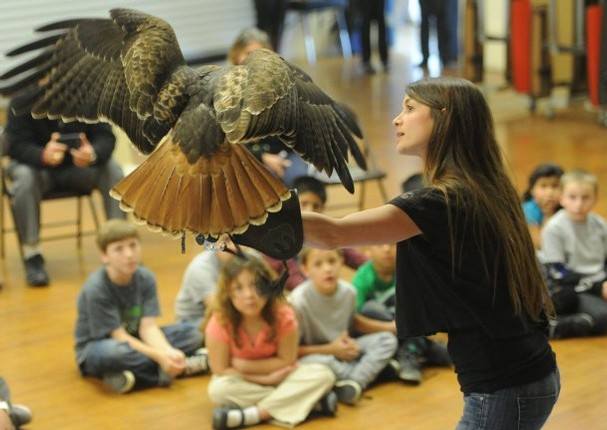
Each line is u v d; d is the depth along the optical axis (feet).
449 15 47.50
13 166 24.35
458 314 9.90
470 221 9.52
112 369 18.02
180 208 6.55
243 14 49.11
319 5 48.83
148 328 18.81
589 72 36.81
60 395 18.04
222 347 17.06
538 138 35.40
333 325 18.40
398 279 10.09
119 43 7.50
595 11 35.78
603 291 20.29
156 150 6.68
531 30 37.73
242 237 7.65
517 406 10.00
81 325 18.71
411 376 18.03
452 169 9.77
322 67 50.55
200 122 6.63
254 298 16.74
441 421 16.70
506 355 9.98
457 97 9.81
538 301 10.09
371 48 51.37
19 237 24.12
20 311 22.15
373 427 16.57
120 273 18.58
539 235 23.35
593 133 35.83
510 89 41.93
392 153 34.17
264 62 6.73
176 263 25.00
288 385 16.93
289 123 6.63
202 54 46.39
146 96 6.94
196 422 16.89
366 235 9.27
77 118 7.49
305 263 18.70
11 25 43.60
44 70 7.67
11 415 16.39
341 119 7.33
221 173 6.57
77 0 44.86
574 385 17.79
